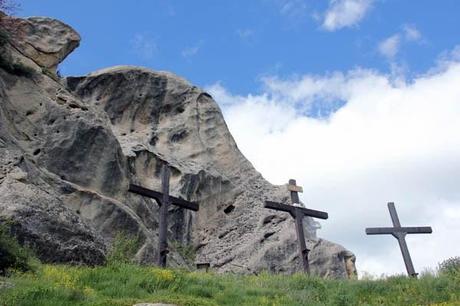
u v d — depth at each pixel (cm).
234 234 3841
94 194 2683
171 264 2900
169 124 4519
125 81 4588
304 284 1678
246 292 1498
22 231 1694
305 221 3631
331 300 1461
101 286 1340
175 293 1365
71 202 2578
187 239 3650
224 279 1683
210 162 4338
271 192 4347
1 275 1327
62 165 2802
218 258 3544
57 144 2848
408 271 1920
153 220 3300
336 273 3238
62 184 2597
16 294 1102
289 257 3319
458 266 1697
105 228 2638
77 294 1191
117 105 4466
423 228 2039
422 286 1548
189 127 4522
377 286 1623
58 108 3030
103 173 2958
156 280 1427
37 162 2641
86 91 4459
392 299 1488
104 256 1923
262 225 3844
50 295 1148
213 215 3975
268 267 3259
